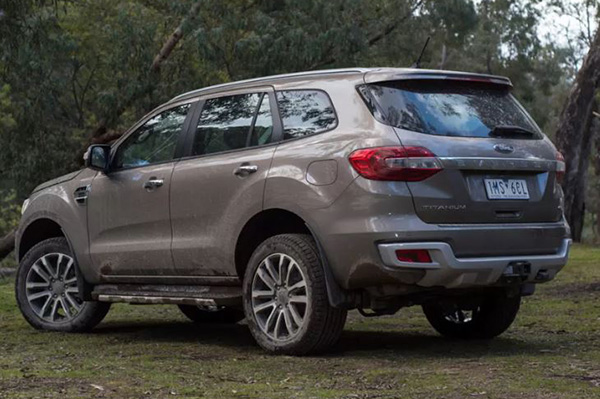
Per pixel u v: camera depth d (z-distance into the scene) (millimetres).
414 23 35250
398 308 8070
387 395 6082
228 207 8375
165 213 8992
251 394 6188
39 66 26250
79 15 32938
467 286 7648
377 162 7438
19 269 10383
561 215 8312
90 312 9922
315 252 7773
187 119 9125
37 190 10609
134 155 9539
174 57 28844
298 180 7832
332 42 28688
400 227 7379
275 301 8031
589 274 17234
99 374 7074
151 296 9141
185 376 6961
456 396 6023
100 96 28312
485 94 8273
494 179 7785
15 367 7473
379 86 7832
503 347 8469
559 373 6906
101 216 9656
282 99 8344
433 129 7680
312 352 7906
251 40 27703
